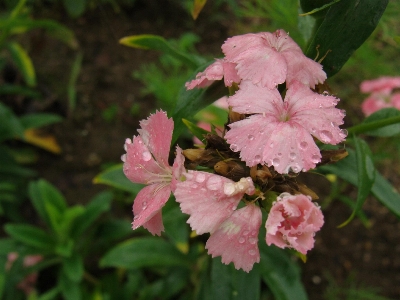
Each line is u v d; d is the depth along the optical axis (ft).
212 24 1.07
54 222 0.71
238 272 0.55
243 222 0.34
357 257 0.83
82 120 0.98
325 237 0.85
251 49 0.37
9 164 0.84
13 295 0.72
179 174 0.34
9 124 0.78
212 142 0.39
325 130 0.35
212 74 0.39
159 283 0.74
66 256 0.72
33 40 1.04
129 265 0.68
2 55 1.01
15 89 0.87
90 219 0.73
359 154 0.44
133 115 0.99
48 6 1.08
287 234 0.32
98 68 1.03
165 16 1.08
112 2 1.06
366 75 0.93
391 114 0.49
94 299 0.74
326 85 0.40
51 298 0.73
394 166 0.92
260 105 0.35
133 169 0.38
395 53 0.90
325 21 0.41
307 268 0.82
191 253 0.73
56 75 1.01
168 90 0.89
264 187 0.36
